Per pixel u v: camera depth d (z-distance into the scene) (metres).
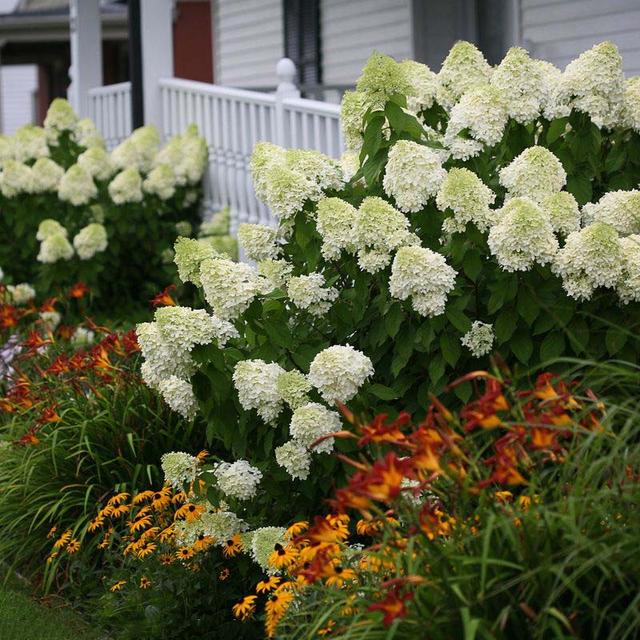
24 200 11.48
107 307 11.41
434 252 5.05
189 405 5.19
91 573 5.85
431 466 3.46
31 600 5.91
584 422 3.81
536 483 3.68
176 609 5.09
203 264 4.96
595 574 3.39
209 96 12.12
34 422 6.79
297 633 4.08
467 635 3.01
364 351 5.29
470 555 3.48
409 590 3.41
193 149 12.00
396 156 4.96
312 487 4.95
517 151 5.50
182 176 11.92
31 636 5.28
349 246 5.00
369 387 4.91
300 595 4.18
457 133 5.33
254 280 5.05
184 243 5.23
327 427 4.65
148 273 11.71
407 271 4.69
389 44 13.80
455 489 3.69
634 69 10.26
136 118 13.10
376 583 3.84
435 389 5.00
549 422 3.62
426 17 12.79
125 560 5.59
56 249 10.70
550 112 5.35
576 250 4.70
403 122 5.21
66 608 5.83
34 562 6.45
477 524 3.60
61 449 6.39
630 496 3.40
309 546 4.06
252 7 17.75
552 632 3.35
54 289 11.01
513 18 11.61
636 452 3.49
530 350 4.90
